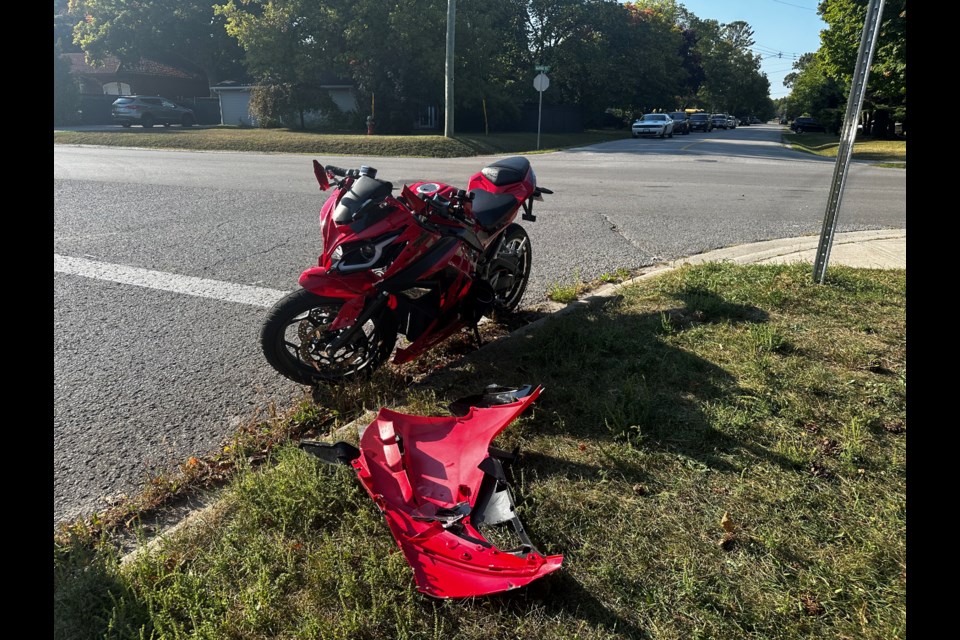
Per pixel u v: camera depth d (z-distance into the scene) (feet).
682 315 14.97
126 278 19.16
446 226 12.63
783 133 175.73
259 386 12.56
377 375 12.53
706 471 8.98
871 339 13.26
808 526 7.84
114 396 12.07
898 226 26.68
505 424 9.13
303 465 9.02
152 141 83.76
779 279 17.38
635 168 54.29
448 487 8.46
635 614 6.64
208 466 9.84
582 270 20.08
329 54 105.19
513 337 14.28
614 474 8.96
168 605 6.93
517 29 144.36
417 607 6.77
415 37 99.60
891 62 78.59
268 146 78.84
